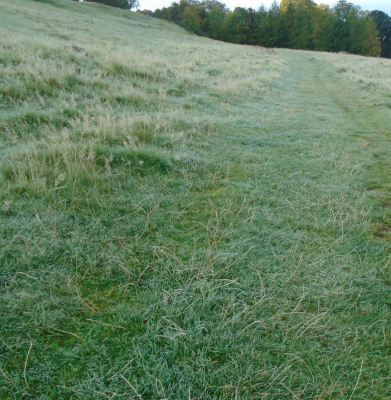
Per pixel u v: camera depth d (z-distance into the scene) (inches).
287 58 1019.9
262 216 126.4
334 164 189.2
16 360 64.9
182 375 65.6
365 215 129.7
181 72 410.0
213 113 280.5
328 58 996.6
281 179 161.9
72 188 122.6
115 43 672.4
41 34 561.0
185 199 133.5
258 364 69.7
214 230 113.4
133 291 86.1
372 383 67.7
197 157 171.5
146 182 141.4
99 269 90.4
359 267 102.1
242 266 97.4
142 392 62.5
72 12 1138.7
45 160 136.9
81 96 250.8
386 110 351.6
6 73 253.0
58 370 64.5
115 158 153.8
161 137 190.4
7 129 167.3
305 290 90.4
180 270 92.1
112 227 107.4
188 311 79.7
